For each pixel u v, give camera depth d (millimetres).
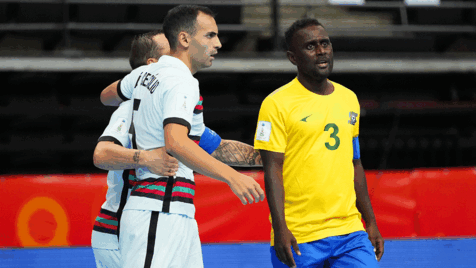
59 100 28609
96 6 28906
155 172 6781
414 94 30906
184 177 7121
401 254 16250
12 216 17922
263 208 18797
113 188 7629
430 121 30078
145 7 29484
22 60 25750
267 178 8211
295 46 8547
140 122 7168
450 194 19266
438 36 32094
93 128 29000
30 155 28203
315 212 8258
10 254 16828
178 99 6656
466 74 30047
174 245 6828
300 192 8289
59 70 26031
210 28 7500
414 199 19203
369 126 30078
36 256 16703
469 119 29688
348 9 32688
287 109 8328
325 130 8312
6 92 28203
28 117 28172
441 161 29547
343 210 8320
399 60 28109
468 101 28812
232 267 15469
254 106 28484
